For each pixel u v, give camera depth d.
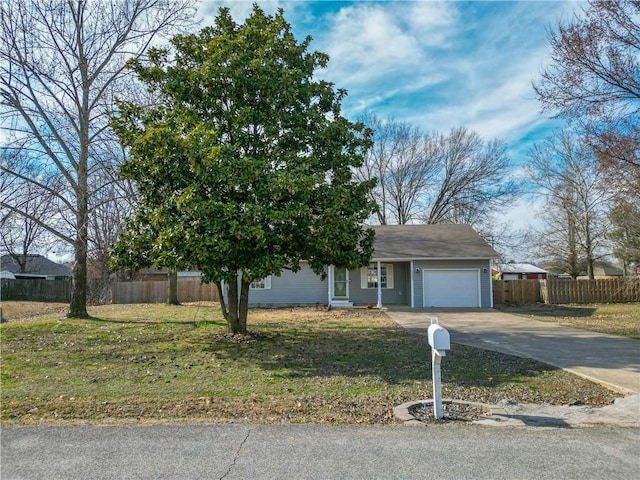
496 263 35.47
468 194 33.72
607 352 9.95
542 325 14.96
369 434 4.89
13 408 5.89
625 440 4.74
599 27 14.31
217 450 4.42
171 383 7.35
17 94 15.05
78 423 5.25
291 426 5.15
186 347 10.71
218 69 10.73
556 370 8.23
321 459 4.21
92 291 28.25
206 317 17.00
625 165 15.23
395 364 8.85
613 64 14.42
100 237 26.67
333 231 10.07
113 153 16.05
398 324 15.29
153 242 10.25
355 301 23.38
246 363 8.96
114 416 5.55
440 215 34.50
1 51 14.63
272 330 13.66
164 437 4.77
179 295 27.53
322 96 12.23
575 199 33.03
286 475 3.89
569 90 15.15
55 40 15.39
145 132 10.15
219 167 9.45
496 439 4.75
